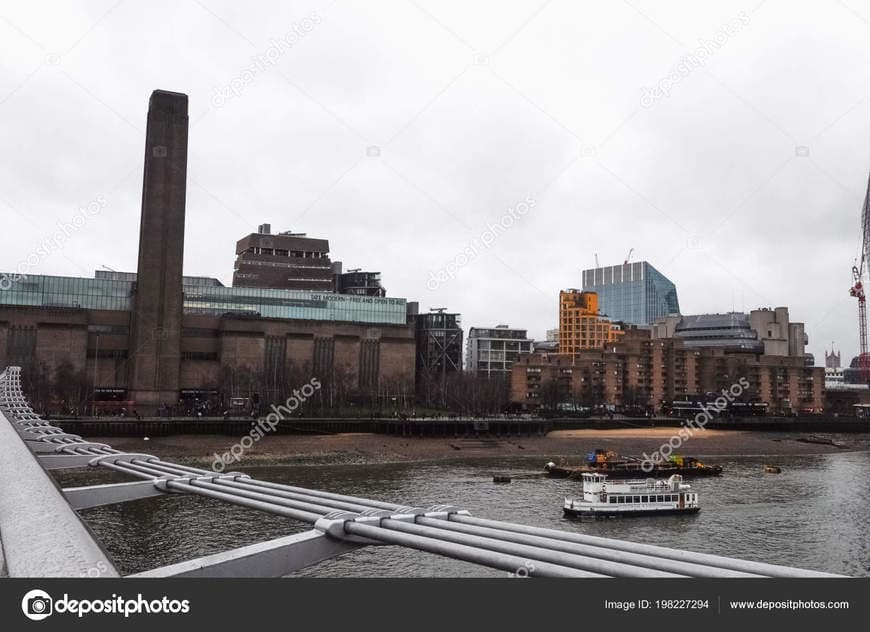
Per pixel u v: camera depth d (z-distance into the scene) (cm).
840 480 11938
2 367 16988
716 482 11575
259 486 1944
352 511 1587
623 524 8025
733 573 1009
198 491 1873
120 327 18962
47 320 17675
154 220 18512
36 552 725
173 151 18800
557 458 14762
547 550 1144
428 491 9988
